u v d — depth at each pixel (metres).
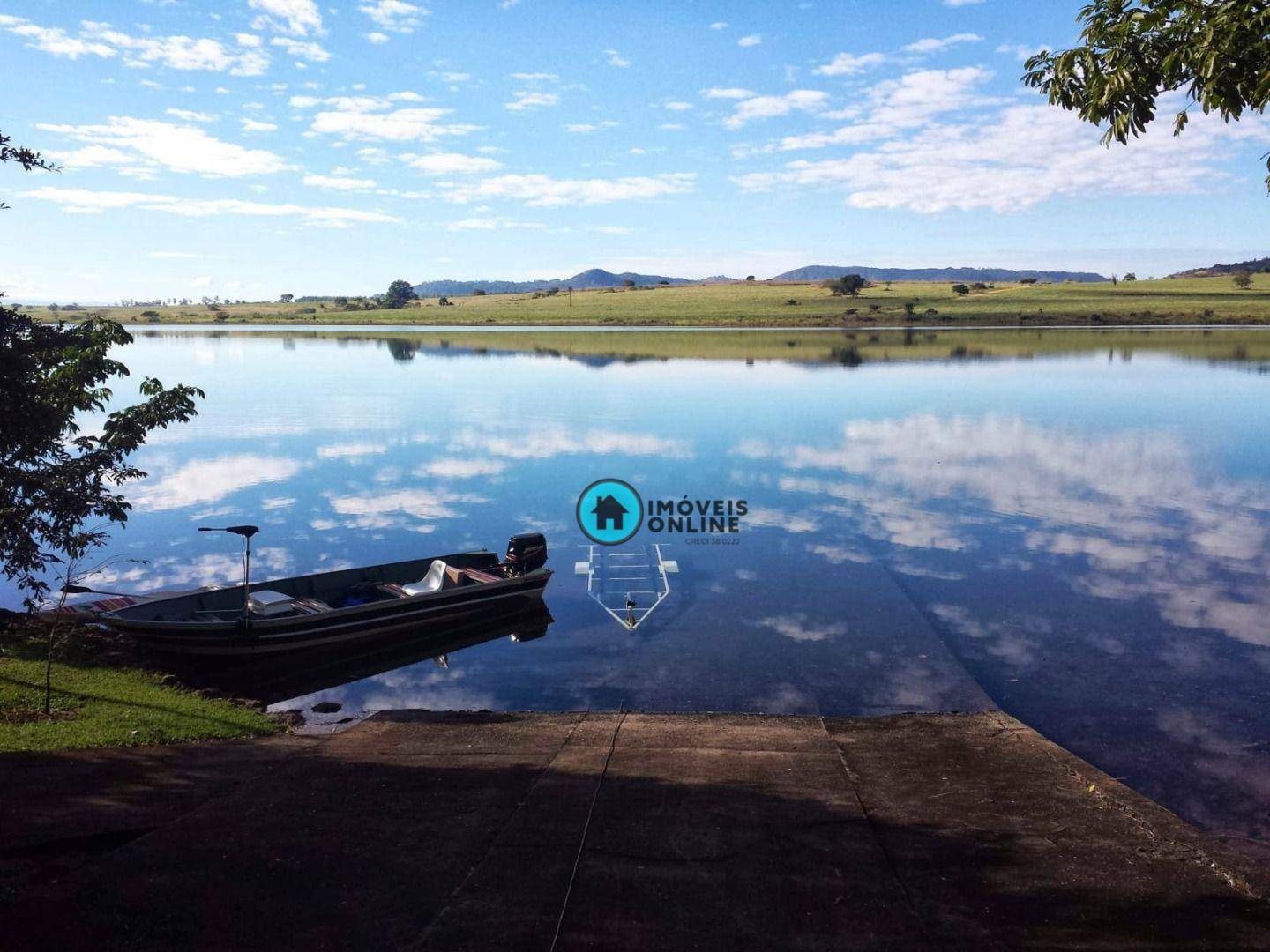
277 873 6.78
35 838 7.27
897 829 7.96
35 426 10.19
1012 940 5.88
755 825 7.94
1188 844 7.84
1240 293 141.88
